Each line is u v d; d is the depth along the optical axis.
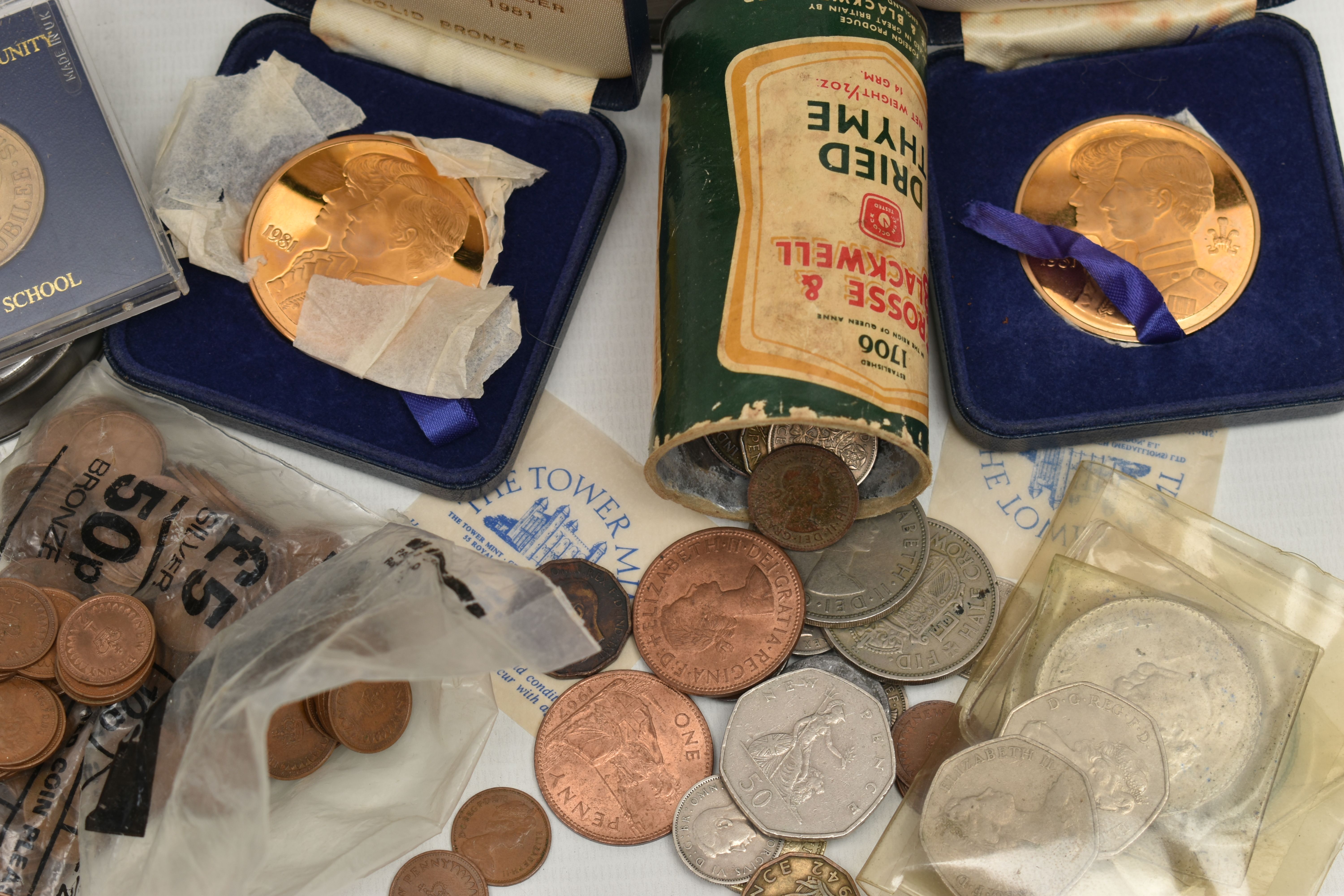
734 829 0.35
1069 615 0.35
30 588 0.33
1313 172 0.37
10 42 0.35
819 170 0.33
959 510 0.37
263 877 0.33
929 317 0.37
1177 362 0.36
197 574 0.34
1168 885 0.34
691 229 0.34
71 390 0.36
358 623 0.31
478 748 0.34
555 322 0.36
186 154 0.36
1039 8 0.37
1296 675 0.34
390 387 0.36
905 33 0.35
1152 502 0.36
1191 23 0.37
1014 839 0.34
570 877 0.35
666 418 0.34
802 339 0.33
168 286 0.35
